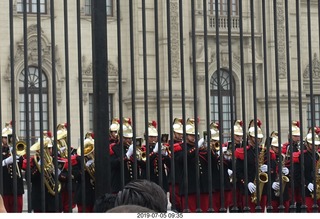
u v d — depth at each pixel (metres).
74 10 49.59
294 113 52.88
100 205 9.21
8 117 48.62
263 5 13.53
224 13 55.03
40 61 12.23
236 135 20.55
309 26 13.91
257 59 55.31
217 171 19.67
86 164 18.64
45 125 49.84
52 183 18.73
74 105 50.25
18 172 19.64
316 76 55.41
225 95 54.97
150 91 53.19
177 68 54.03
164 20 54.28
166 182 20.28
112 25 51.44
